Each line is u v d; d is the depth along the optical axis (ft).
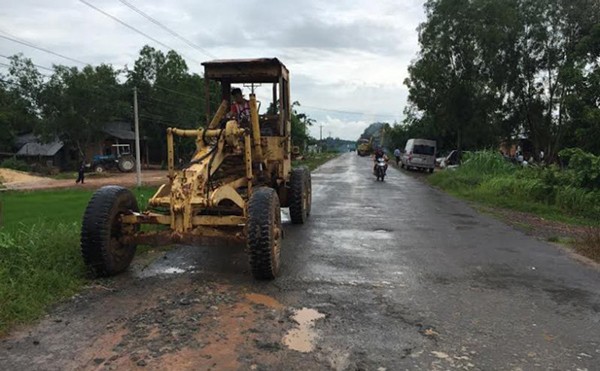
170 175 21.65
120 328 14.71
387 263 23.22
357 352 13.34
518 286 19.80
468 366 12.64
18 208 43.62
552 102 93.20
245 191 23.94
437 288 19.30
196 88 165.89
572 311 16.92
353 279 20.33
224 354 13.10
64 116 142.61
